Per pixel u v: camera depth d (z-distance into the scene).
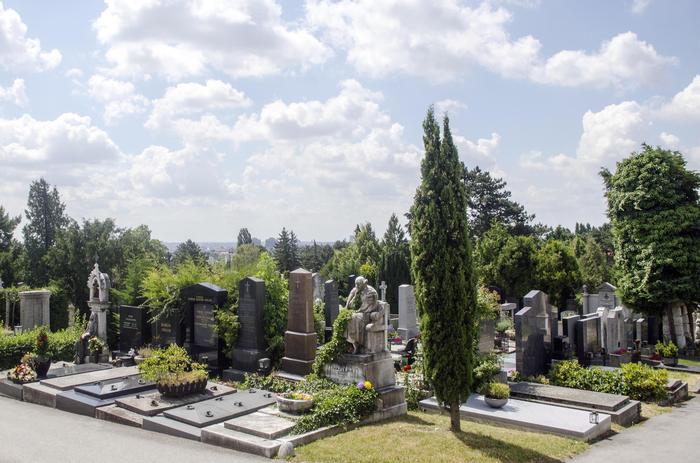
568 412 14.91
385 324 15.27
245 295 19.58
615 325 25.20
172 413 13.37
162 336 22.28
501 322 30.70
